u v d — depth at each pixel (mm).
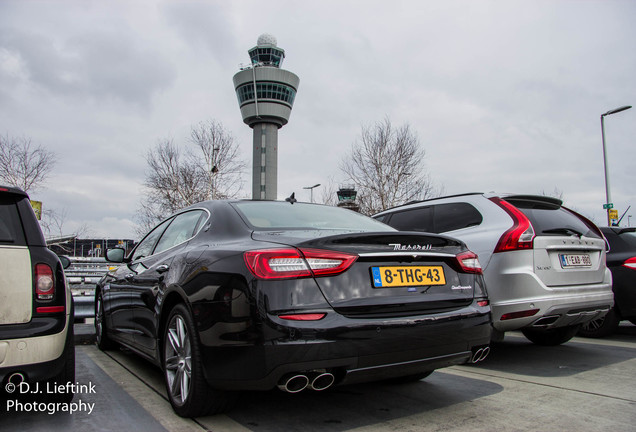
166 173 32688
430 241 2885
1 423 2814
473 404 3209
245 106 86250
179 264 3141
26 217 2953
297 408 3117
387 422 2854
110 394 3441
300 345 2346
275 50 88375
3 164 25016
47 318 2797
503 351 5223
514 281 4176
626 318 5949
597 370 4246
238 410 3066
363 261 2631
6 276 2701
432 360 2678
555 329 5426
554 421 2861
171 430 2707
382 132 30453
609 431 2695
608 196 19484
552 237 4312
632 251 5855
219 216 3381
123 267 4742
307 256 2510
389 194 29672
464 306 2910
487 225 4590
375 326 2482
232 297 2529
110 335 4828
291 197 4004
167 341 3148
